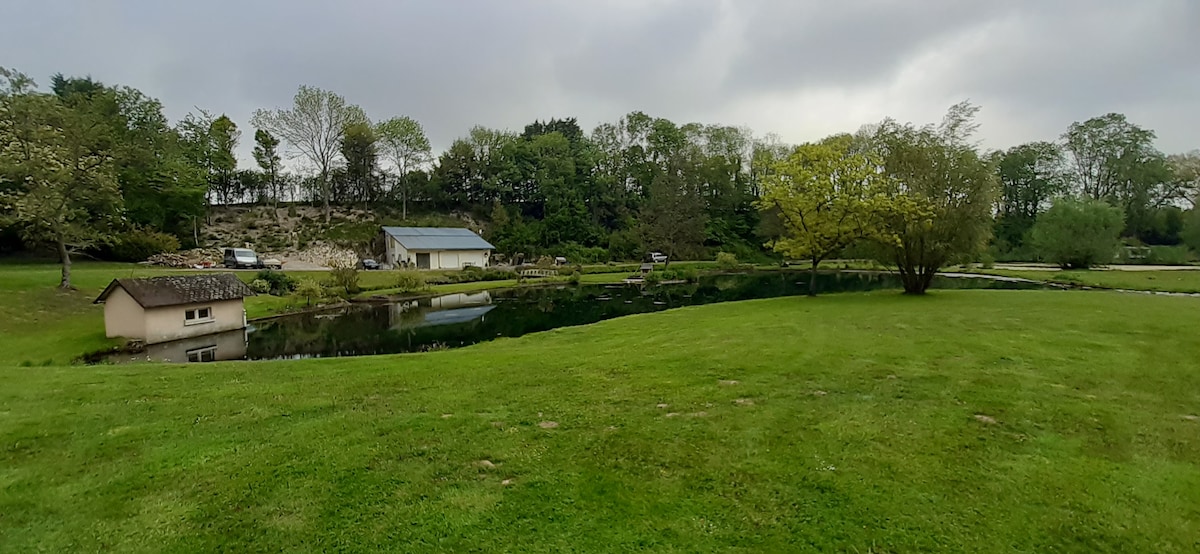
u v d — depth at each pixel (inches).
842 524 190.2
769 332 633.0
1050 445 259.9
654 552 175.2
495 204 3036.4
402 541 182.5
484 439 272.2
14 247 1601.9
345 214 2819.9
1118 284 1381.6
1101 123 2564.0
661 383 386.6
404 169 3048.7
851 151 1537.9
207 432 287.4
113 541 184.7
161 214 1993.1
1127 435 273.3
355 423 299.6
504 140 3358.8
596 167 3442.4
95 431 290.8
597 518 196.1
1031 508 200.7
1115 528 187.6
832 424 290.2
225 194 2938.0
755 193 3410.4
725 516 196.7
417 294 1518.2
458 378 412.8
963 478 224.4
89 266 1499.8
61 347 764.6
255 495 215.0
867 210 1087.0
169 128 2288.4
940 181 1053.8
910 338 564.7
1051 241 1897.1
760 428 285.0
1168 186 2461.9
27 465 246.2
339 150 2881.4
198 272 1448.1
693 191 2888.8
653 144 3558.1
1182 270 1775.3
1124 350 485.4
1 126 1024.2
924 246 1077.8
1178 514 196.2
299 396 360.8
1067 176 2689.5
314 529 190.4
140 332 839.1
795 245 1202.6
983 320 691.4
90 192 1079.0
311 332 967.6
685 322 801.6
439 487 219.9
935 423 291.6
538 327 1009.5
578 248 2802.7
